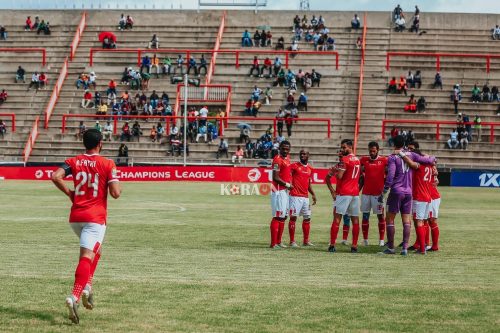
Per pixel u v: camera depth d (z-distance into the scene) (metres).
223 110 75.50
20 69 78.69
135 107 73.56
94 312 13.40
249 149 67.88
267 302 14.39
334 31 83.75
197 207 39.12
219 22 85.81
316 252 22.50
